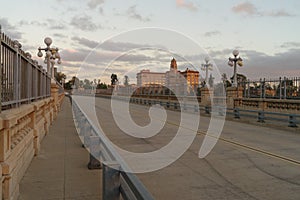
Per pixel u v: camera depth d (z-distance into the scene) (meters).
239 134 14.08
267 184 6.04
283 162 7.95
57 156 8.09
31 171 6.55
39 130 9.13
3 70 4.88
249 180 6.30
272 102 21.06
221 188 5.78
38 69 10.23
